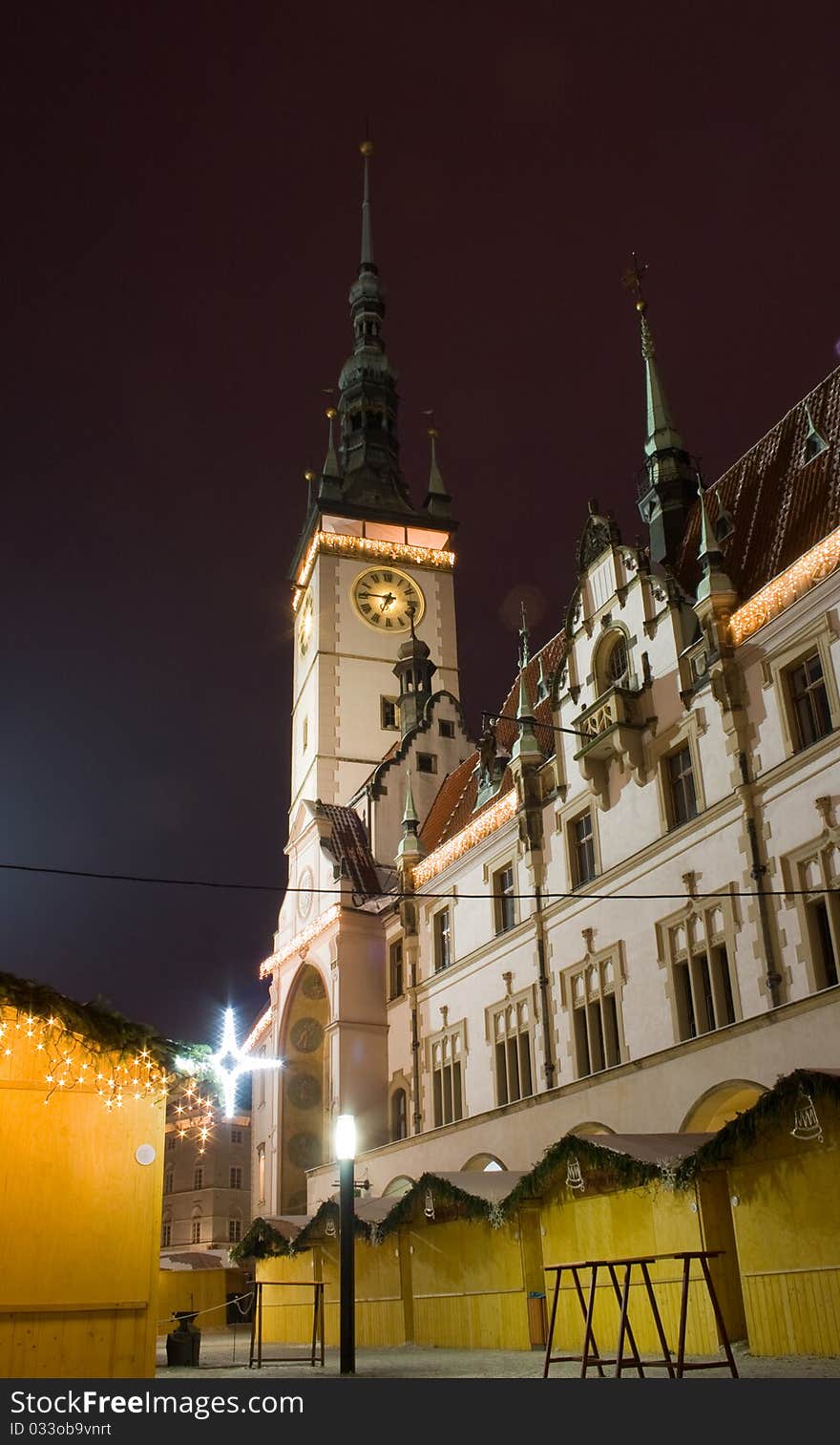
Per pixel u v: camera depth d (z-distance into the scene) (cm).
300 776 7138
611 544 3844
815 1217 1892
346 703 6900
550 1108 3544
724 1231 2097
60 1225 1755
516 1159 3681
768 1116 1941
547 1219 2509
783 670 3041
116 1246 1784
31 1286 1708
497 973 4206
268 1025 6278
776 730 3031
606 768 3706
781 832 2948
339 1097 4897
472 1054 4306
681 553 4069
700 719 3303
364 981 5156
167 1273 5662
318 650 6994
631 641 3681
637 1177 2144
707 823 3198
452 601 7444
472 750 6153
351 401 8375
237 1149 10256
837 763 2816
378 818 5788
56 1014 1808
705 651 3275
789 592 3056
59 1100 1808
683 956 3241
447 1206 2817
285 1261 3756
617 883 3553
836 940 2725
